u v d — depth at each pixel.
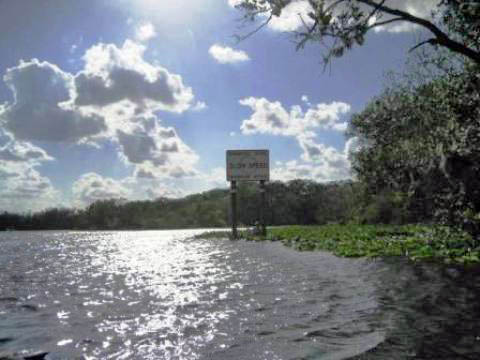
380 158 34.00
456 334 6.14
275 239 34.31
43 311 9.08
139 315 8.36
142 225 144.00
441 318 7.05
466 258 14.13
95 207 148.62
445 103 16.30
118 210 149.00
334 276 12.69
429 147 19.94
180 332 6.96
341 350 5.71
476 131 15.12
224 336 6.64
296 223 114.94
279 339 6.37
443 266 13.38
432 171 19.11
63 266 20.30
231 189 41.72
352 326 6.88
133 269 17.81
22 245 44.88
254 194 120.31
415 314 7.43
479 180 15.51
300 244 26.23
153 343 6.41
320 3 5.27
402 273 12.43
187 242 40.84
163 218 144.75
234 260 19.56
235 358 5.62
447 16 7.01
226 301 9.48
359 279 11.79
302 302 9.02
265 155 41.69
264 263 17.44
